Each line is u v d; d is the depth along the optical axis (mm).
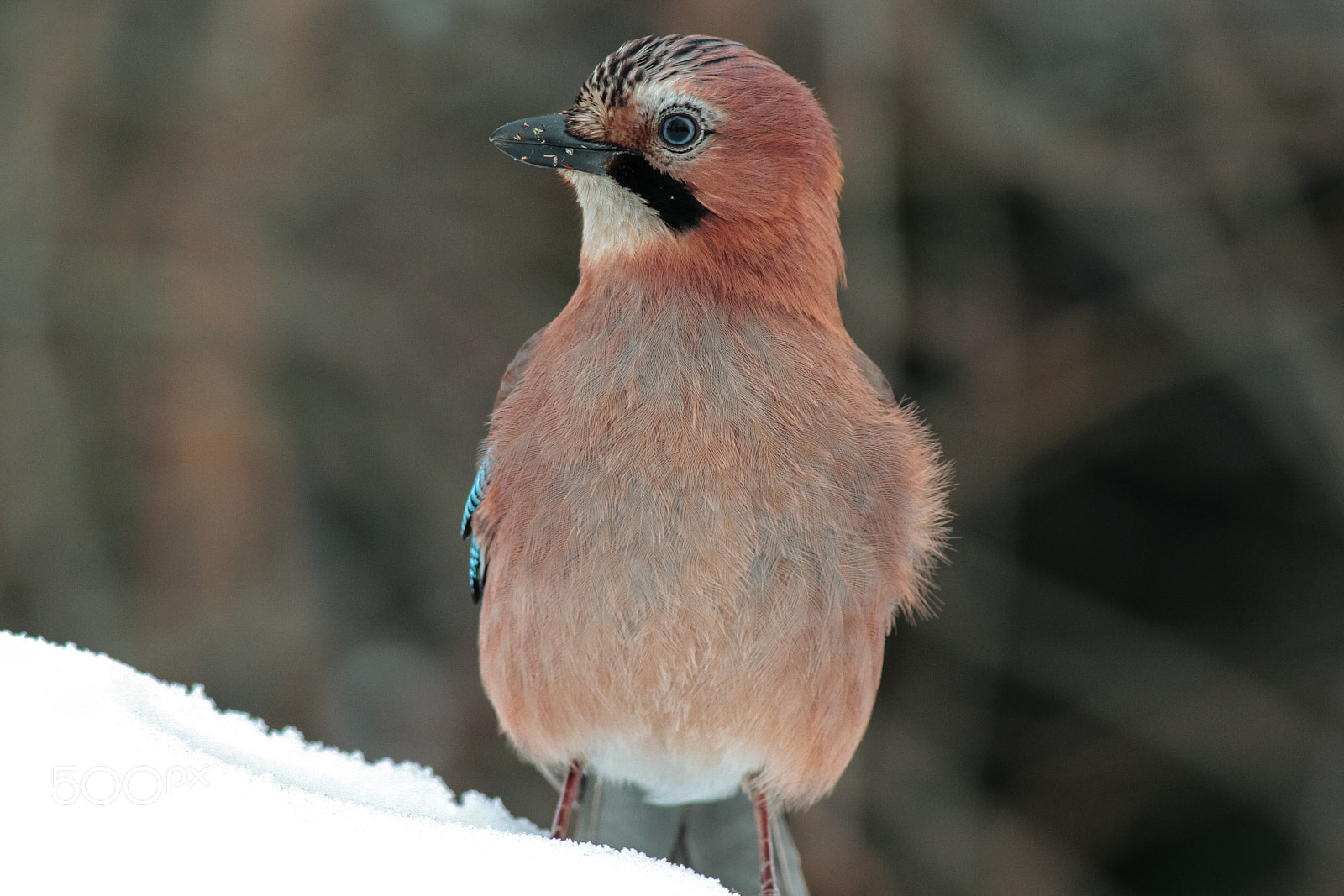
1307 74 12164
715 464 5156
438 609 12820
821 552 5254
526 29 12617
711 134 5477
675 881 3900
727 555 5145
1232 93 11766
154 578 11523
